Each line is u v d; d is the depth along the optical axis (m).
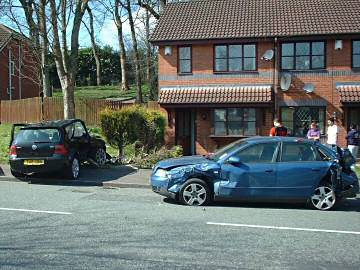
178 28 21.84
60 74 19.61
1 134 23.75
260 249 6.70
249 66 21.08
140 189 12.70
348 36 20.12
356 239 7.41
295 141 10.41
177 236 7.34
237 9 22.84
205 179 10.34
